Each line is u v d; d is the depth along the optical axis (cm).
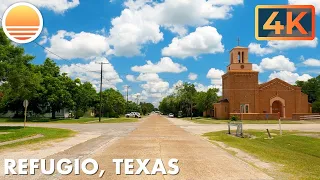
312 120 6106
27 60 3142
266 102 6956
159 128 3572
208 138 2298
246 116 6556
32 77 3106
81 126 3906
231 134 2861
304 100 7044
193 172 988
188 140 2089
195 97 10412
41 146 1683
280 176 944
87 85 8681
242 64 7075
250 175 948
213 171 1005
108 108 8619
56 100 6016
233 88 6919
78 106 7100
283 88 6994
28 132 2411
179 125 4403
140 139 2133
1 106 6106
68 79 6712
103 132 2828
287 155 1445
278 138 2392
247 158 1309
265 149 1647
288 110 6969
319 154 1647
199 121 6084
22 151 1470
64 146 1683
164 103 15225
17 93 2991
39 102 6219
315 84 10025
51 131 2708
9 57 2947
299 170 1052
